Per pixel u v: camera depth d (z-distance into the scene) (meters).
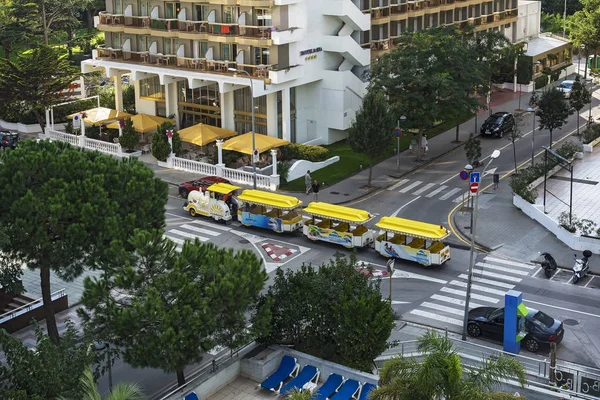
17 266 36.84
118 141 70.75
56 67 74.62
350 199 58.84
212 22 67.56
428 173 64.44
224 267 32.38
